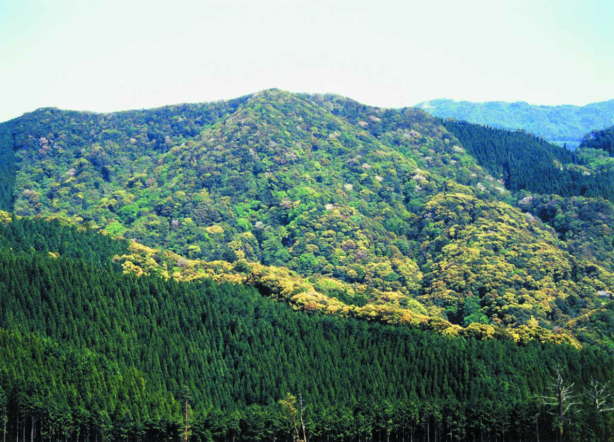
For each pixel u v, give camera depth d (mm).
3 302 182625
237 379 182500
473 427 169500
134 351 180375
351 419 168000
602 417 159125
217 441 163250
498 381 182000
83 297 191125
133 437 159000
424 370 186375
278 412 167000
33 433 155625
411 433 171875
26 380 158875
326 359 189500
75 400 160250
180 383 175625
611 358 191500
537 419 164125
